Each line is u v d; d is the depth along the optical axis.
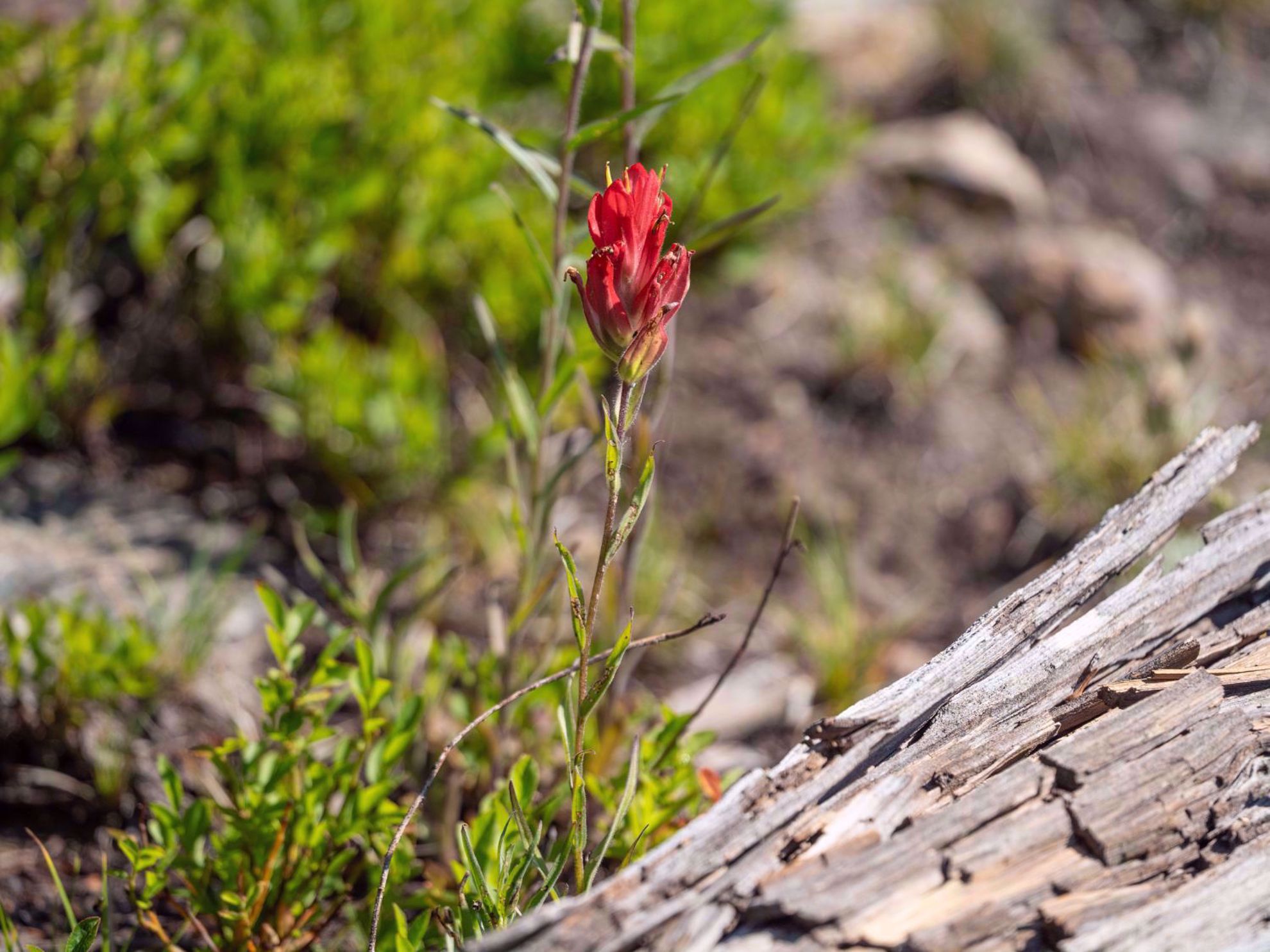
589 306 1.45
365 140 3.83
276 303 3.49
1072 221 5.66
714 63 2.22
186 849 2.02
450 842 2.34
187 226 3.74
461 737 1.68
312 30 3.96
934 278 4.98
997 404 4.57
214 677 2.89
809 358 4.57
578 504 3.77
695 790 2.26
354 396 3.41
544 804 2.12
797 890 1.33
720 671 3.41
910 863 1.37
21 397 3.05
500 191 2.16
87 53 3.43
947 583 3.94
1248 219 5.86
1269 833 1.48
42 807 2.47
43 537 3.17
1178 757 1.51
